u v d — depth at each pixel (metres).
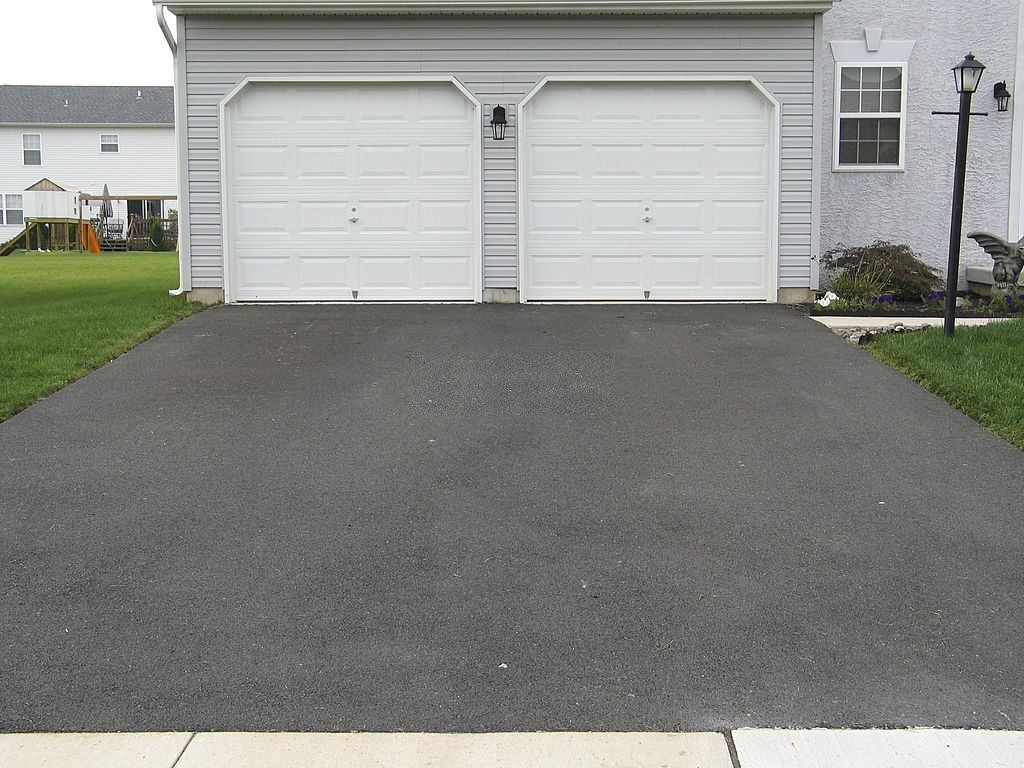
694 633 4.07
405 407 7.33
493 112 11.55
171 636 4.04
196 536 5.02
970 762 3.25
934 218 13.55
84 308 11.47
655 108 11.75
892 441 6.54
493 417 7.08
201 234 11.77
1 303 13.12
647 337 9.61
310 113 11.68
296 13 11.40
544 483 5.77
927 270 12.50
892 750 3.31
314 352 9.02
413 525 5.16
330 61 11.56
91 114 41.56
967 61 8.72
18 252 32.84
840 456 6.26
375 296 11.89
